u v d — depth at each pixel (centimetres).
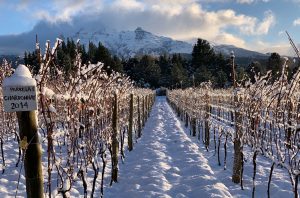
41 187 333
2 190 638
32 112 322
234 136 721
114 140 728
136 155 1030
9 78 303
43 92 376
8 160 868
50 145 404
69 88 468
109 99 761
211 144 1212
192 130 1617
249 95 686
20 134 323
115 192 671
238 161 709
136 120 1478
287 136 558
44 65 370
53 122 411
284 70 547
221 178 758
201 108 1329
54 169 738
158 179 716
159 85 7138
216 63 7206
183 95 2156
